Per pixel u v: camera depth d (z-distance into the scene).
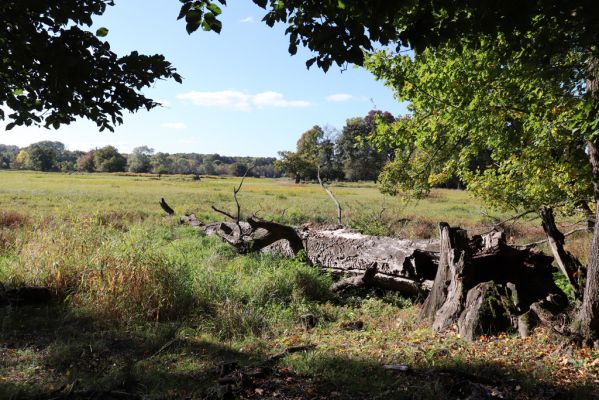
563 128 8.38
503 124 8.89
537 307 6.36
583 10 4.42
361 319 7.62
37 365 5.04
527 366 5.15
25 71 5.59
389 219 17.00
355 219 15.66
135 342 5.92
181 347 5.80
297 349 5.82
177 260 9.04
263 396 4.43
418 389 4.53
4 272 8.03
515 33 5.20
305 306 7.86
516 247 8.26
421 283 8.71
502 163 10.62
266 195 42.53
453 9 4.43
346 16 4.48
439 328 6.85
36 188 41.94
